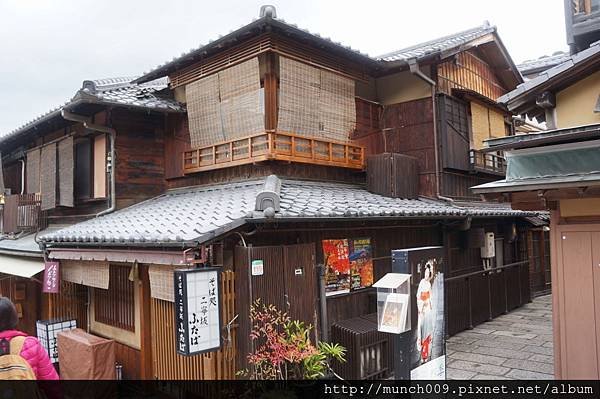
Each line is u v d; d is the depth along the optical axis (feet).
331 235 28.30
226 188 33.19
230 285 22.29
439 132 37.83
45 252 31.60
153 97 37.83
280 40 30.22
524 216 46.52
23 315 43.42
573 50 24.64
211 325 20.31
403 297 17.35
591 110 22.50
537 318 42.68
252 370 21.44
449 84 40.19
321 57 33.27
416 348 17.92
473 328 38.81
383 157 35.78
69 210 42.70
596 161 19.65
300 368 22.20
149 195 38.32
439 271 19.77
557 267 23.24
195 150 35.29
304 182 32.89
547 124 23.66
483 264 43.78
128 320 29.58
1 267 37.99
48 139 44.98
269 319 21.94
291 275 23.32
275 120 30.81
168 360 25.59
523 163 21.54
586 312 22.30
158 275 22.85
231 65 32.09
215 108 33.50
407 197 36.22
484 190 21.85
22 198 44.88
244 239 23.34
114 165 36.32
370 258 31.01
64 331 29.68
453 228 37.76
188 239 19.60
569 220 23.40
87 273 28.68
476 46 41.75
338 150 34.63
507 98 23.71
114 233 25.79
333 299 27.89
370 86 40.55
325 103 33.55
